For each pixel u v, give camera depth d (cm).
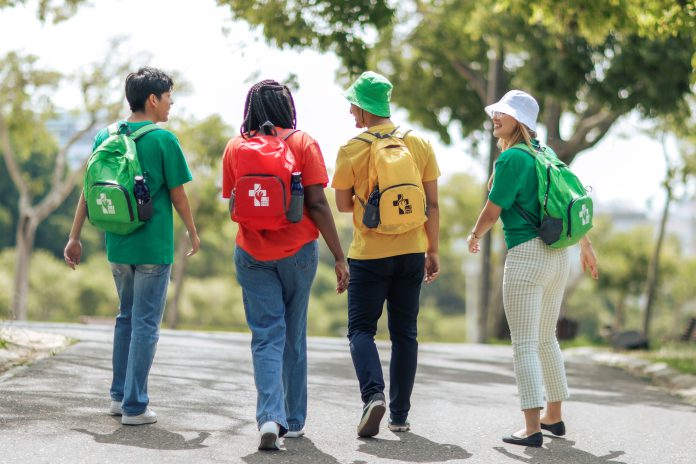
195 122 5312
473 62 4419
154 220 860
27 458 720
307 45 2538
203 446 793
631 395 1397
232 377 1217
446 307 17288
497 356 2242
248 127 827
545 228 878
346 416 983
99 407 934
